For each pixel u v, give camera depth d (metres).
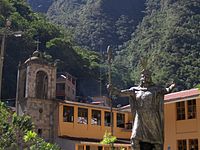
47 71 40.69
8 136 26.59
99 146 39.84
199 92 27.97
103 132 42.25
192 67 70.06
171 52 81.56
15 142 26.94
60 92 72.81
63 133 39.44
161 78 63.16
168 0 123.06
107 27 131.50
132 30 131.62
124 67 94.44
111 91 10.42
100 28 129.75
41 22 81.00
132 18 138.00
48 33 80.75
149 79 10.59
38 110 39.06
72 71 81.69
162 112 10.30
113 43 125.62
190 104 28.73
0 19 62.00
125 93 10.48
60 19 146.38
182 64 71.75
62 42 79.44
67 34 96.62
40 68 40.25
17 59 66.50
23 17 76.88
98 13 138.12
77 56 83.31
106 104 63.88
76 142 37.78
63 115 40.00
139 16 138.75
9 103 55.03
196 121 27.98
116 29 131.88
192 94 28.06
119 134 43.25
